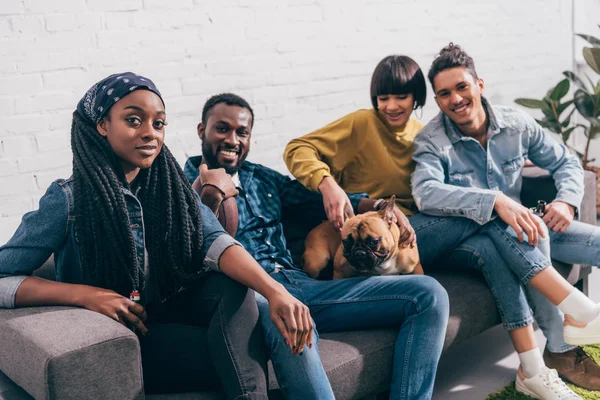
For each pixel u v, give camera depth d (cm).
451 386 211
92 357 127
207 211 167
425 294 174
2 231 210
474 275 212
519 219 198
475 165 226
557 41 410
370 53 307
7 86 207
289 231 219
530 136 232
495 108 231
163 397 146
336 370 162
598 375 205
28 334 130
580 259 219
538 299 206
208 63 252
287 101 279
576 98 345
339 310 180
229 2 256
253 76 266
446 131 228
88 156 150
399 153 229
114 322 136
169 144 245
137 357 134
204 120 201
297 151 220
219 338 147
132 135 149
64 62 217
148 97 150
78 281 155
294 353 150
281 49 274
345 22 295
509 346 238
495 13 368
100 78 225
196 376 149
